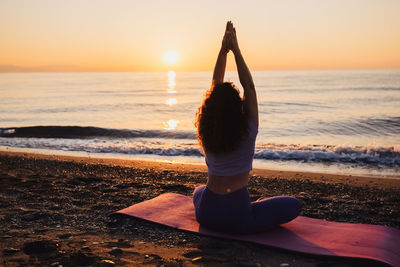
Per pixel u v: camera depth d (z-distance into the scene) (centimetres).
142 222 374
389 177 736
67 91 5144
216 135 286
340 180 689
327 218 422
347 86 4831
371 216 430
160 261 281
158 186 586
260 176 727
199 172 759
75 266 270
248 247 304
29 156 985
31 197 504
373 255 272
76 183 608
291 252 289
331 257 276
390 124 1662
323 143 1271
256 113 295
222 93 287
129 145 1211
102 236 344
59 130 1562
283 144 1200
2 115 2386
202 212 323
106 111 2564
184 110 2594
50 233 353
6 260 281
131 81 9812
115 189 564
